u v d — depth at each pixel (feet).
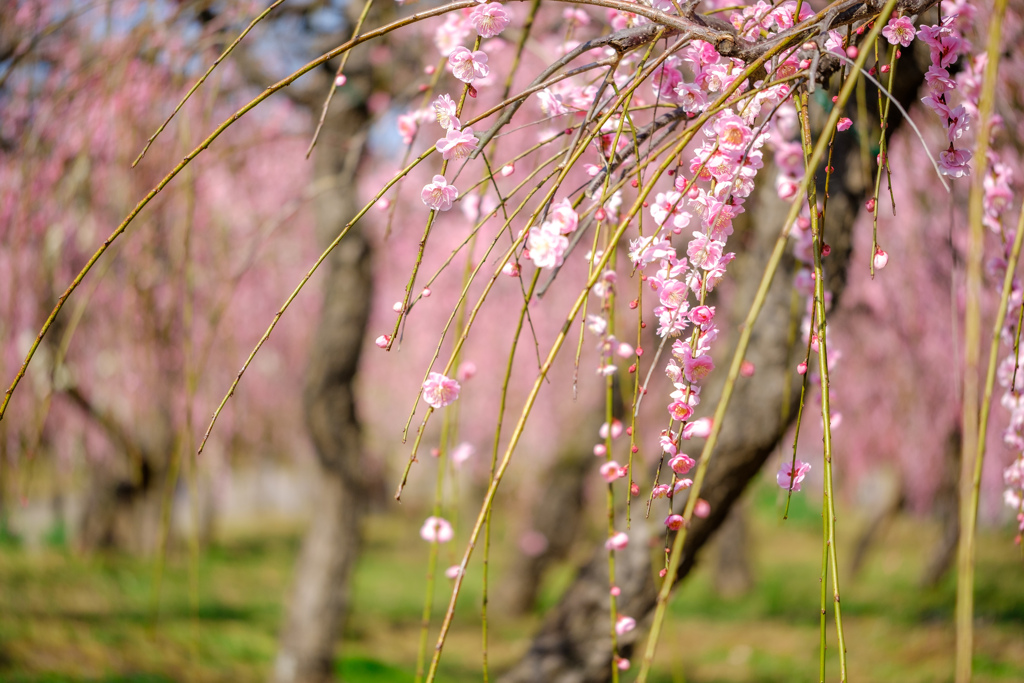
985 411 2.93
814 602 35.32
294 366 27.73
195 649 8.32
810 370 8.41
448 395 4.24
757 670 24.20
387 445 41.55
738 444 9.12
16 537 31.73
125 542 35.40
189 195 8.78
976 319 2.77
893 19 4.31
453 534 6.42
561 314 24.91
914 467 28.30
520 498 36.65
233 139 16.42
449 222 24.99
